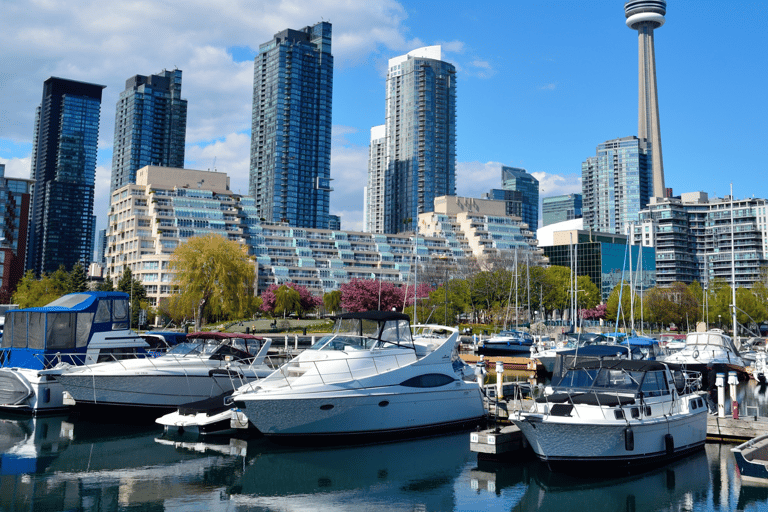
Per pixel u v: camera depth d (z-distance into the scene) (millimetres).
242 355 32688
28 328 32469
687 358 44812
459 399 28656
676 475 22297
